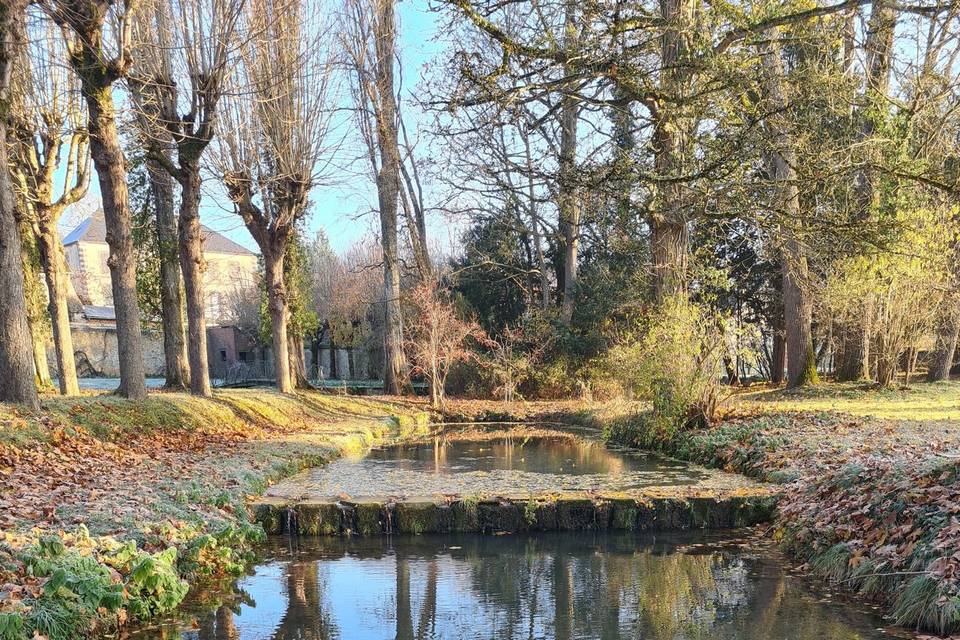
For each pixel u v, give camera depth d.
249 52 16.22
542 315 27.47
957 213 13.68
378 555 7.68
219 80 14.18
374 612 5.97
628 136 11.84
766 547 7.70
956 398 17.02
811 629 5.36
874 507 6.57
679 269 13.34
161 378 35.78
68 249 55.22
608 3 9.09
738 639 5.24
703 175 9.02
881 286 17.16
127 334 12.52
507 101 8.30
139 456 9.76
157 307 23.06
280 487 9.88
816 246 10.94
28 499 6.54
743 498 8.62
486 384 27.41
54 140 15.04
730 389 14.83
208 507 7.79
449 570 7.15
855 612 5.66
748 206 10.19
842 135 10.36
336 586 6.66
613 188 9.87
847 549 6.43
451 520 8.57
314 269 50.22
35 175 14.84
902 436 10.27
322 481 10.48
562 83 8.60
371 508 8.52
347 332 38.25
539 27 9.03
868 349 20.91
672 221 12.48
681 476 10.53
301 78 17.72
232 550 7.37
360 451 15.07
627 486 9.60
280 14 14.82
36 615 4.32
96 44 11.31
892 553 5.85
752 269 26.97
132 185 21.72
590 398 23.70
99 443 9.82
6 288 9.70
